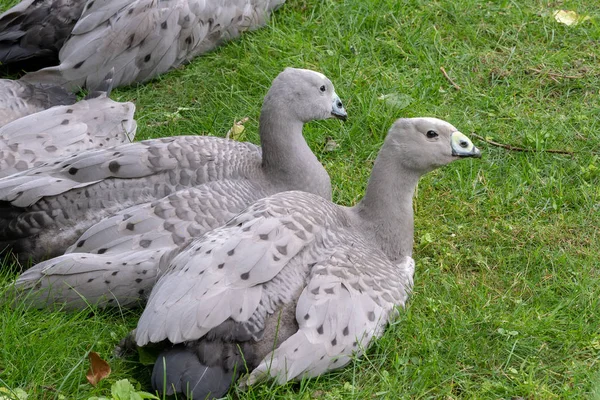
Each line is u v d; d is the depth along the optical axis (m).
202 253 5.61
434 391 5.86
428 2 9.73
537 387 5.86
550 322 6.39
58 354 5.84
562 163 8.02
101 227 6.17
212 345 5.38
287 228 5.79
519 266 7.02
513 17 9.61
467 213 7.52
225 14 9.08
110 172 6.50
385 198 6.48
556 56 9.15
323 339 5.53
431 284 6.75
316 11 9.72
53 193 6.36
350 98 8.52
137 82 8.78
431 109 8.54
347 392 5.72
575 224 7.41
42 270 6.06
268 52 9.09
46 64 8.98
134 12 8.51
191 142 6.82
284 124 6.94
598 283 6.79
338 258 5.89
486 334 6.28
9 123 7.34
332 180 7.79
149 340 5.34
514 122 8.44
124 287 6.07
